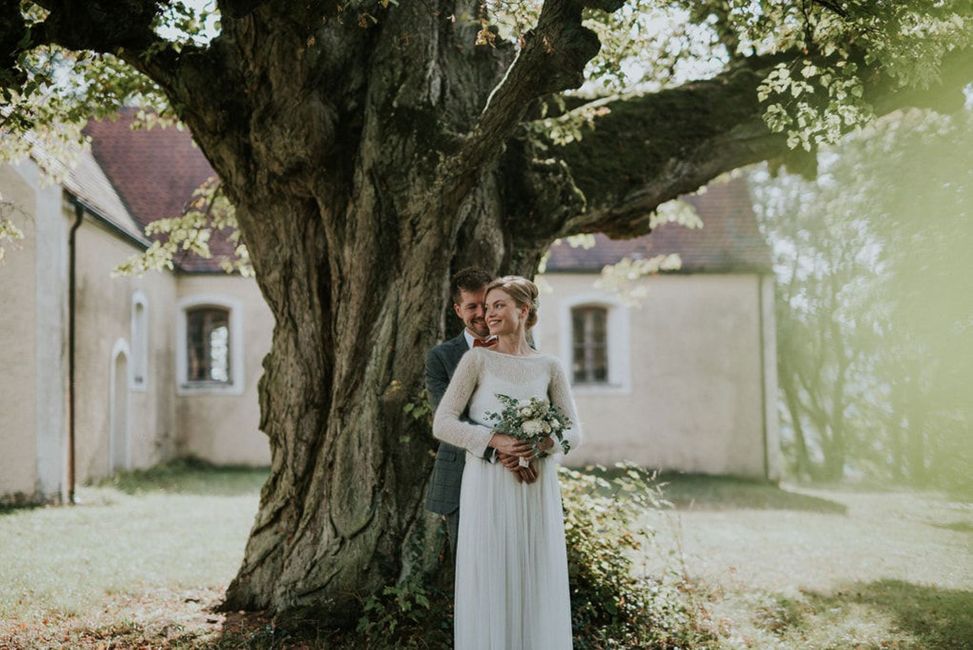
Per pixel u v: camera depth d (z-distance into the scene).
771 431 17.83
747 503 12.98
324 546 5.02
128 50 4.76
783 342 23.50
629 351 18.06
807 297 22.91
